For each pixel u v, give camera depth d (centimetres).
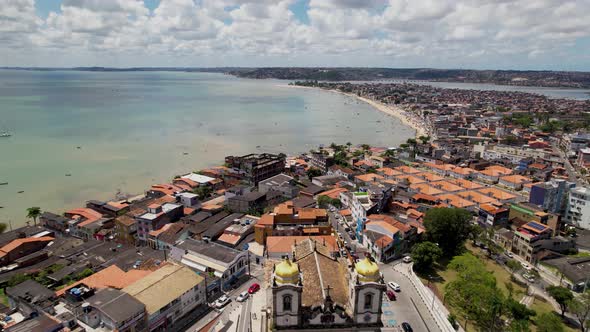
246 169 19612
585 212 14875
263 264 11231
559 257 11706
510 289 10319
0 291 9938
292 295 6469
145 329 7794
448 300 9706
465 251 12394
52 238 13025
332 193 16988
